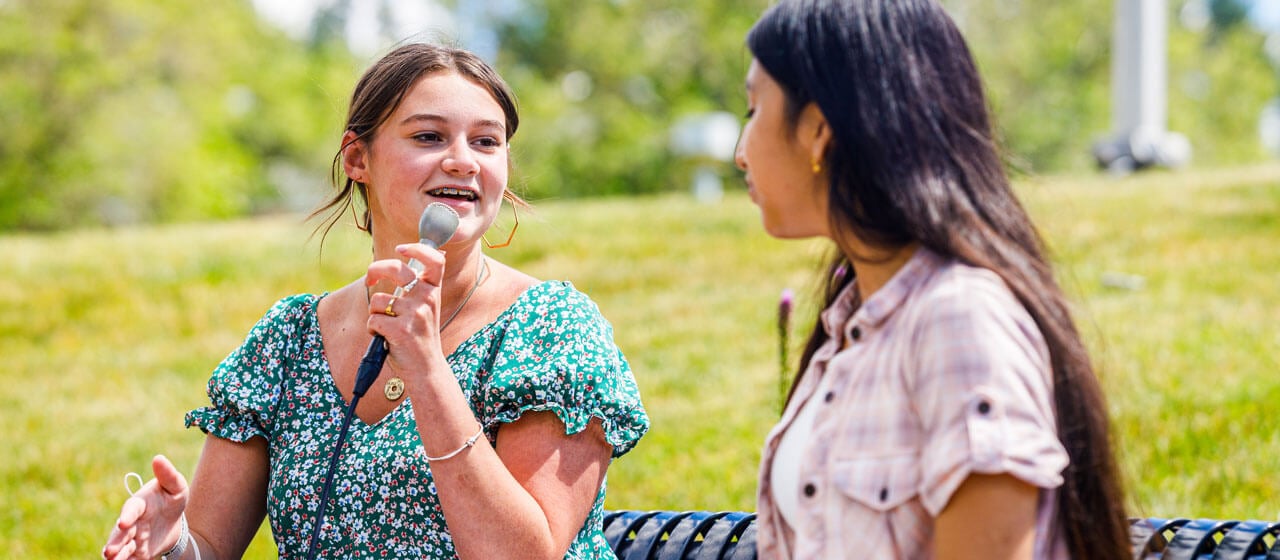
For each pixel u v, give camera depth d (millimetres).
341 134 3104
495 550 2535
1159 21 18281
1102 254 10242
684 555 3027
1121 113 18422
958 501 1752
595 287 10344
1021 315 1810
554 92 43812
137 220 37156
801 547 1938
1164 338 7395
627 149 44156
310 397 2893
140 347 9555
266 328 2973
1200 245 10430
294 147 48125
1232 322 7715
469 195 2818
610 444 2730
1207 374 6520
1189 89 54719
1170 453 5348
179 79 36344
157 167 36125
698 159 25016
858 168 1858
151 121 35531
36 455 6914
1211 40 61562
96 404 8023
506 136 2932
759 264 10852
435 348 2486
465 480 2504
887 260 1925
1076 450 1826
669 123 44594
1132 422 5613
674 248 11688
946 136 1852
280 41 50812
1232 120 54312
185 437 7160
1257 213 11500
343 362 2902
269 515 2857
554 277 10766
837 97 1858
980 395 1741
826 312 2178
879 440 1866
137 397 8125
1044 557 1821
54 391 8430
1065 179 15797
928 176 1835
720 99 45906
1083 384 1828
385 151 2834
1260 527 2697
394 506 2707
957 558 1754
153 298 10922
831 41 1874
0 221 35000
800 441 2066
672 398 7016
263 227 15133
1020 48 43000
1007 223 1871
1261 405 5895
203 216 39344
